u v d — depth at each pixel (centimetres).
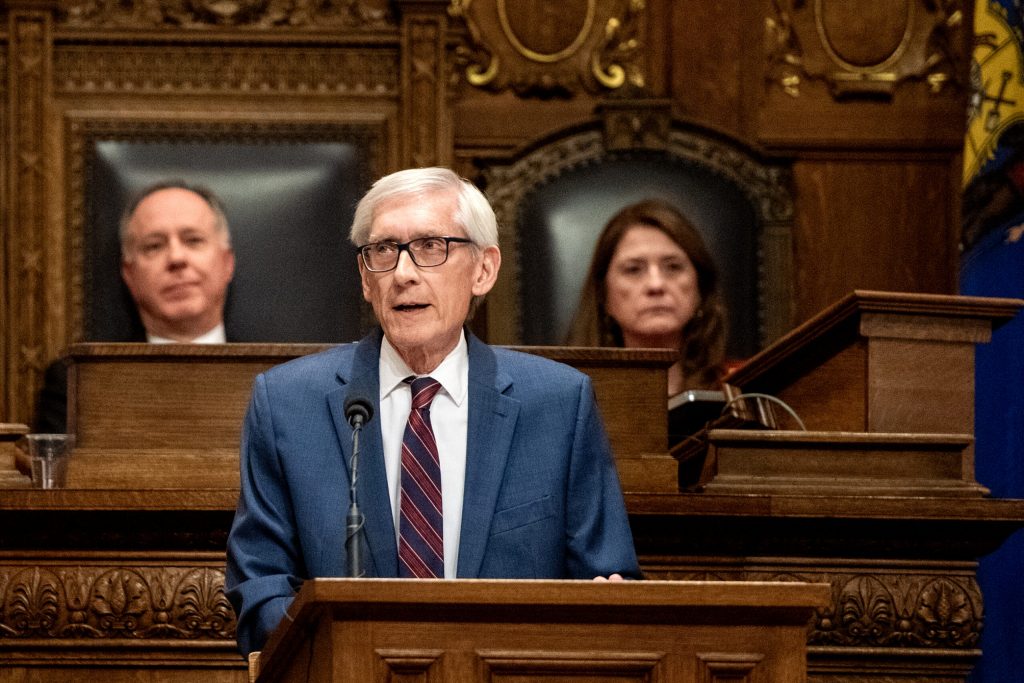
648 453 1229
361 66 2072
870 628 1200
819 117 2230
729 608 749
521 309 2052
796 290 2205
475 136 2180
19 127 2019
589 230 2077
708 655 748
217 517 1147
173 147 2031
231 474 1201
